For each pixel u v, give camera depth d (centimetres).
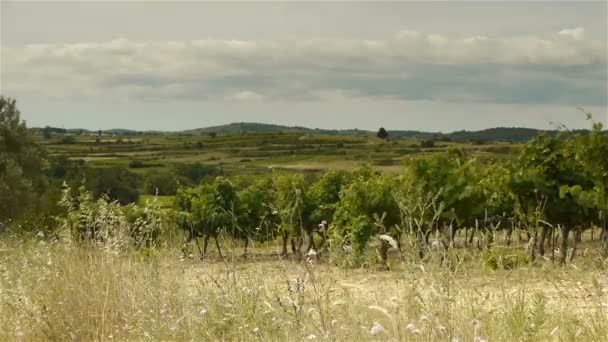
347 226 2286
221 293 737
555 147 2230
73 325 795
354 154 13712
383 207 2275
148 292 803
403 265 526
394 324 483
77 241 923
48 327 799
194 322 725
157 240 946
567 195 2209
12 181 3650
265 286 714
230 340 682
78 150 15212
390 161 12438
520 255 714
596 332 620
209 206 2983
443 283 507
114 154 14750
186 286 811
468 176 2358
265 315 662
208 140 17050
